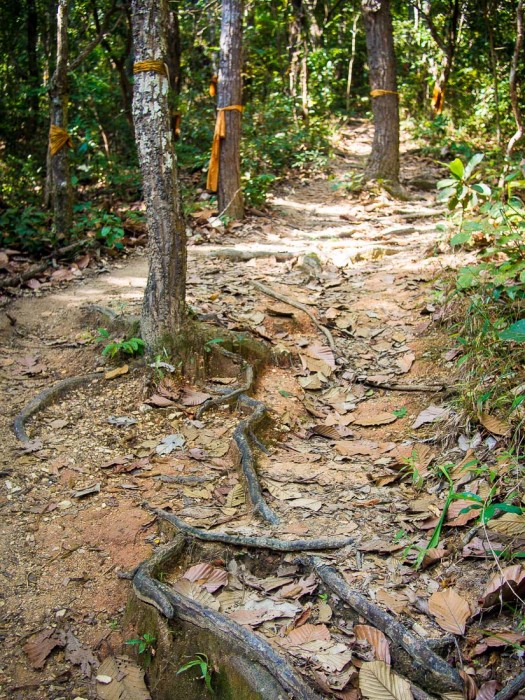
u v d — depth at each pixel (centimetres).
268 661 265
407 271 643
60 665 303
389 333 542
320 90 1748
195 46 1652
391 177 1100
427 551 311
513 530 306
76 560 342
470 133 1512
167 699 288
